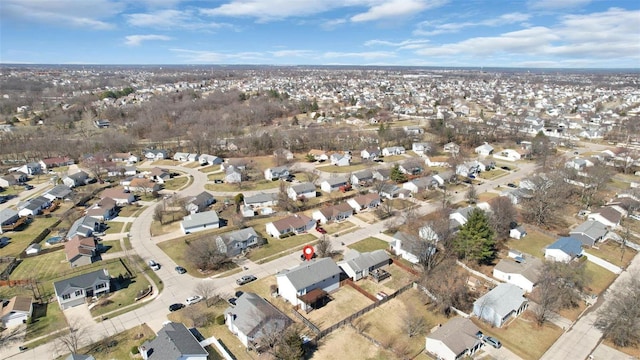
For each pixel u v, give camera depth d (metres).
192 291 57.66
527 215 85.62
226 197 100.00
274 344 44.66
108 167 119.12
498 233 73.69
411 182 101.81
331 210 84.75
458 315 52.34
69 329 48.91
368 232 78.38
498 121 179.25
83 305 54.25
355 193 101.06
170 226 81.69
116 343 46.25
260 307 49.19
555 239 75.00
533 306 54.12
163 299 55.62
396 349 45.62
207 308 53.31
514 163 132.12
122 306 53.84
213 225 80.44
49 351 45.16
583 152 143.00
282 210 89.50
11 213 83.19
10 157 135.88
